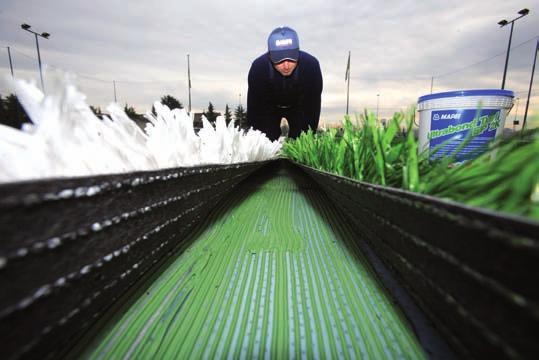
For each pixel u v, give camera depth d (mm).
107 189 567
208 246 1249
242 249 1230
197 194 1205
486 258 367
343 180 1177
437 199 473
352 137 1467
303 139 3605
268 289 922
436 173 729
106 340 658
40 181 405
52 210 431
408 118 875
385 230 763
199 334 712
